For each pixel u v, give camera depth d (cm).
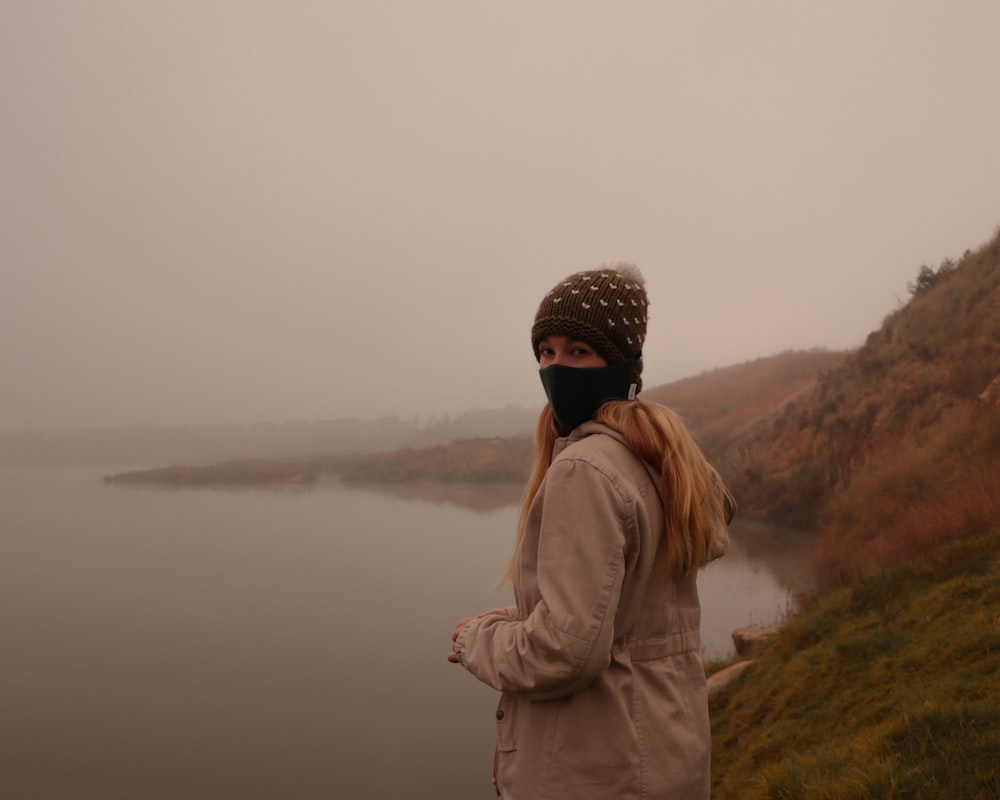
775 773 329
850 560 856
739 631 727
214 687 981
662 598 122
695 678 127
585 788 111
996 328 1177
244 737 809
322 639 1185
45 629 1306
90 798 679
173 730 841
